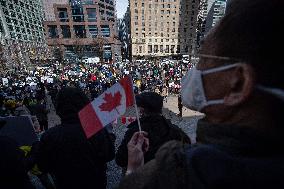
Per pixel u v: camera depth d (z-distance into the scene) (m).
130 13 97.44
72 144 2.19
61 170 2.22
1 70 56.19
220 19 0.60
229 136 0.52
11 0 87.25
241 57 0.51
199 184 0.48
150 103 2.37
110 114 1.95
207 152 0.50
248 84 0.50
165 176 0.57
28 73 46.62
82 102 2.33
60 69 51.12
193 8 99.00
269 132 0.49
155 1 96.88
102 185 2.51
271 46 0.48
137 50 100.56
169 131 2.34
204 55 0.61
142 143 1.35
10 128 3.91
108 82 22.38
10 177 1.70
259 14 0.49
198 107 0.65
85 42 82.00
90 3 88.94
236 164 0.46
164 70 36.25
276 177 0.44
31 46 97.44
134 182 0.66
